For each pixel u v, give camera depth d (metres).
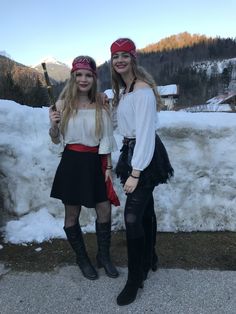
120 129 2.64
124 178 2.68
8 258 3.18
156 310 2.53
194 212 3.69
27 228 3.56
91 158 2.79
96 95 2.79
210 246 3.41
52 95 2.80
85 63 2.71
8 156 3.62
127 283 2.63
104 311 2.52
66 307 2.56
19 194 3.64
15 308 2.54
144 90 2.45
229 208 3.71
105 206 2.93
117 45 2.54
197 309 2.54
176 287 2.79
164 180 2.62
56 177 2.87
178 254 3.27
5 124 3.65
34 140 3.73
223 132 3.72
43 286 2.79
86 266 2.92
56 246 3.38
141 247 2.62
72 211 2.89
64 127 2.77
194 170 3.70
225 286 2.79
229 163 3.70
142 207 2.58
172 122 3.71
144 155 2.43
